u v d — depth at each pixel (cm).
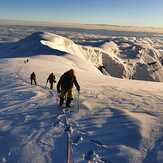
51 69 3762
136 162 630
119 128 814
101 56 19675
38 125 868
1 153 696
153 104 1134
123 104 1120
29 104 1145
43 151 691
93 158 648
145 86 2016
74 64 8394
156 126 820
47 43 15475
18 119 941
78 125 855
